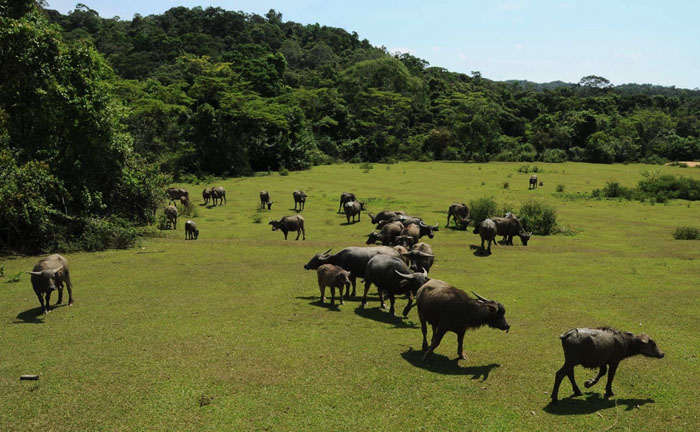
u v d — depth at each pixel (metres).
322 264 14.66
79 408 7.71
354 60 166.50
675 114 140.62
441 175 65.19
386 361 9.48
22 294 14.60
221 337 10.82
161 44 130.12
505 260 19.91
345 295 14.69
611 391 8.16
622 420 7.36
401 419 7.38
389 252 14.39
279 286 15.54
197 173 62.66
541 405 7.81
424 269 13.84
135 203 28.27
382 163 86.56
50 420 7.38
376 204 40.78
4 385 8.49
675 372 9.09
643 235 28.80
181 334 11.02
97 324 11.81
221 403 7.84
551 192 49.66
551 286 15.60
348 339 10.71
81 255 20.55
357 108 108.50
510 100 135.62
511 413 7.55
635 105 144.50
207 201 41.22
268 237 27.16
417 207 39.31
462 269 18.08
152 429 7.12
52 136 23.95
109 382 8.59
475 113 92.50
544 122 100.81
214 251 21.34
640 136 108.44
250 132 71.56
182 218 33.66
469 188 52.28
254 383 8.52
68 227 23.00
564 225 31.86
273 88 91.81
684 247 23.78
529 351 10.03
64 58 23.64
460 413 7.55
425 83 143.62
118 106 26.77
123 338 10.79
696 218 35.53
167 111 61.03
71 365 9.32
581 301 13.88
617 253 21.78
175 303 13.62
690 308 13.16
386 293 14.48
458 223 32.31
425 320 9.87
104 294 14.58
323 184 55.44
